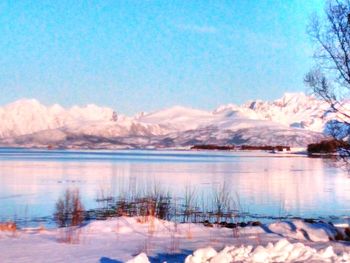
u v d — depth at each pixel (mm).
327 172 83688
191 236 17562
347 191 48531
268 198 41719
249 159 153375
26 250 14266
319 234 18500
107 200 37719
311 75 21547
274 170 89250
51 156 176875
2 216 28656
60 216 27109
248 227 20422
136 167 96438
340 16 17109
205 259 11211
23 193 43906
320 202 39000
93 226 18875
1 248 14570
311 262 10781
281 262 10859
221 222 25766
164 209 29828
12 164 106375
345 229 19594
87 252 13969
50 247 14797
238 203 36250
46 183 56062
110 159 145125
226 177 69000
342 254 11367
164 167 96938
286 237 17797
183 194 43938
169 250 14305
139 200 36125
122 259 12930
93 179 62844
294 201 39594
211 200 38531
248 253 11391
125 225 19188
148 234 17562
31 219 27312
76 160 135000
